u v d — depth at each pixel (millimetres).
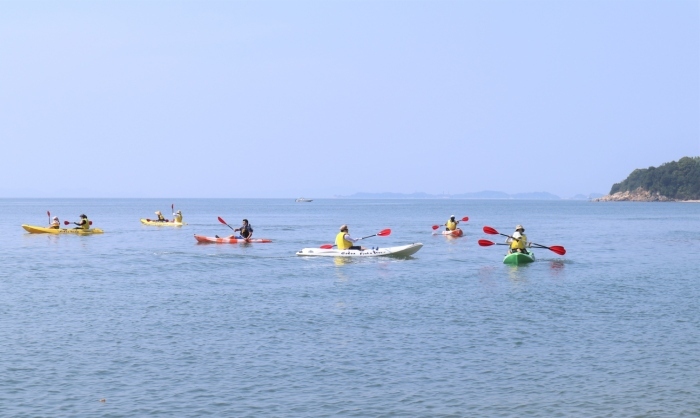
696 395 12664
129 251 39156
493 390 12930
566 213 134750
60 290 24078
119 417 11641
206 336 16844
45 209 163375
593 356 15047
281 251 38875
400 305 20969
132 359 14828
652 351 15430
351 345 15961
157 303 21391
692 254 38406
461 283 25828
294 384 13234
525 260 32469
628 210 161125
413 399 12469
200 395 12648
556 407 12117
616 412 11898
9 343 16094
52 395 12617
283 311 20000
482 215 121938
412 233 61750
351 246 36219
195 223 83750
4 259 34688
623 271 29656
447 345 15961
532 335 16906
